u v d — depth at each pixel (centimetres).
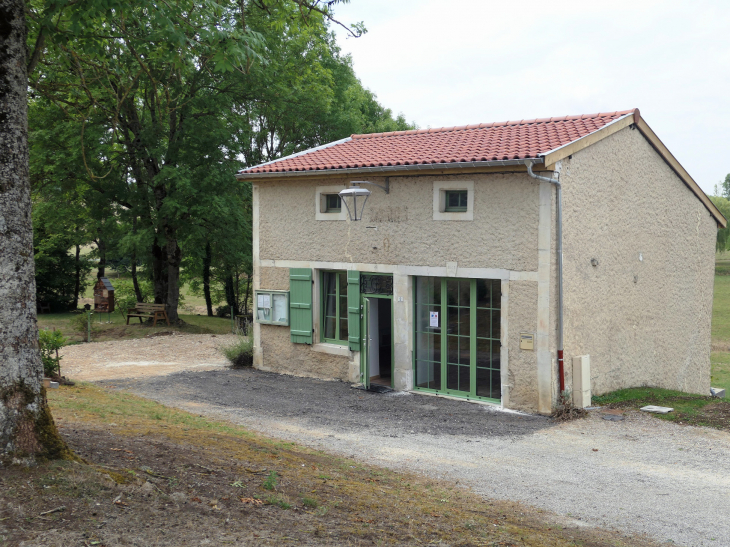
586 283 1065
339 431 895
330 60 2880
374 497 544
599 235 1102
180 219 2191
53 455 464
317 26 839
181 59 808
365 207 1200
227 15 892
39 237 3234
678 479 688
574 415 973
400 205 1152
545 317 991
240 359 1459
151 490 452
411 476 675
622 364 1194
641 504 611
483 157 1013
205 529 402
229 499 467
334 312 1298
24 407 460
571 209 1016
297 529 426
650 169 1270
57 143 1969
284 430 885
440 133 1376
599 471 716
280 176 1281
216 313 3528
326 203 1283
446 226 1096
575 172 1022
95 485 438
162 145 2075
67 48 773
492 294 1070
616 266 1162
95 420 734
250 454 639
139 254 2297
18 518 379
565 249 1002
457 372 1126
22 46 472
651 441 841
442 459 761
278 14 841
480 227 1057
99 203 2206
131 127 2119
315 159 1316
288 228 1325
